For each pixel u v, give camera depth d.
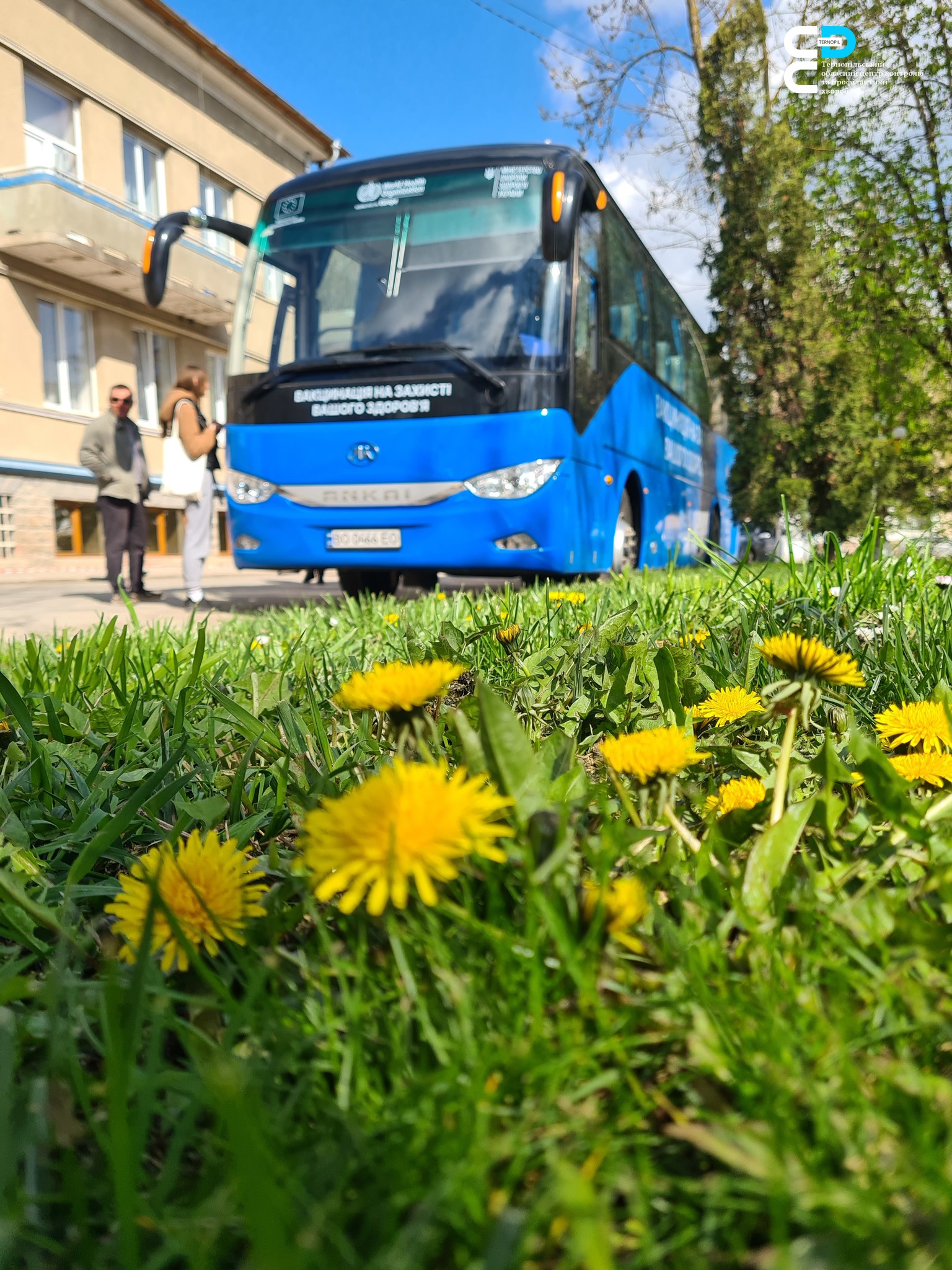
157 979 0.77
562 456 6.43
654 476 9.66
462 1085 0.60
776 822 0.90
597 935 0.71
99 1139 0.59
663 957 0.75
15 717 1.53
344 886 0.60
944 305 8.41
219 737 1.86
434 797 0.60
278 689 1.89
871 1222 0.48
